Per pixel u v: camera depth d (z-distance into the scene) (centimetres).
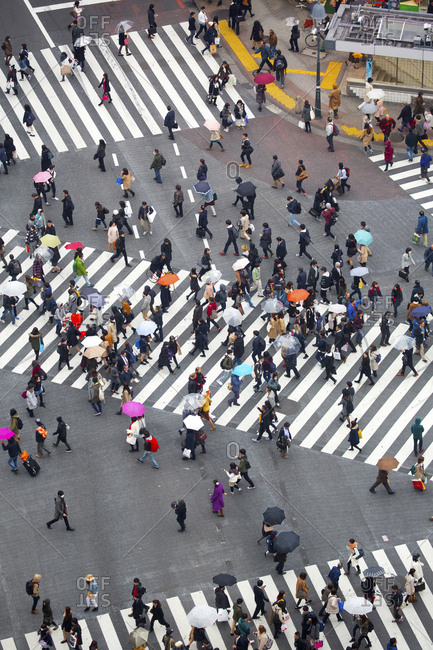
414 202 8731
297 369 7588
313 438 7150
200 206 8656
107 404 7344
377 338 7781
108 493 6825
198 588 6344
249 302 7956
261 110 9481
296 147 9169
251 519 6694
